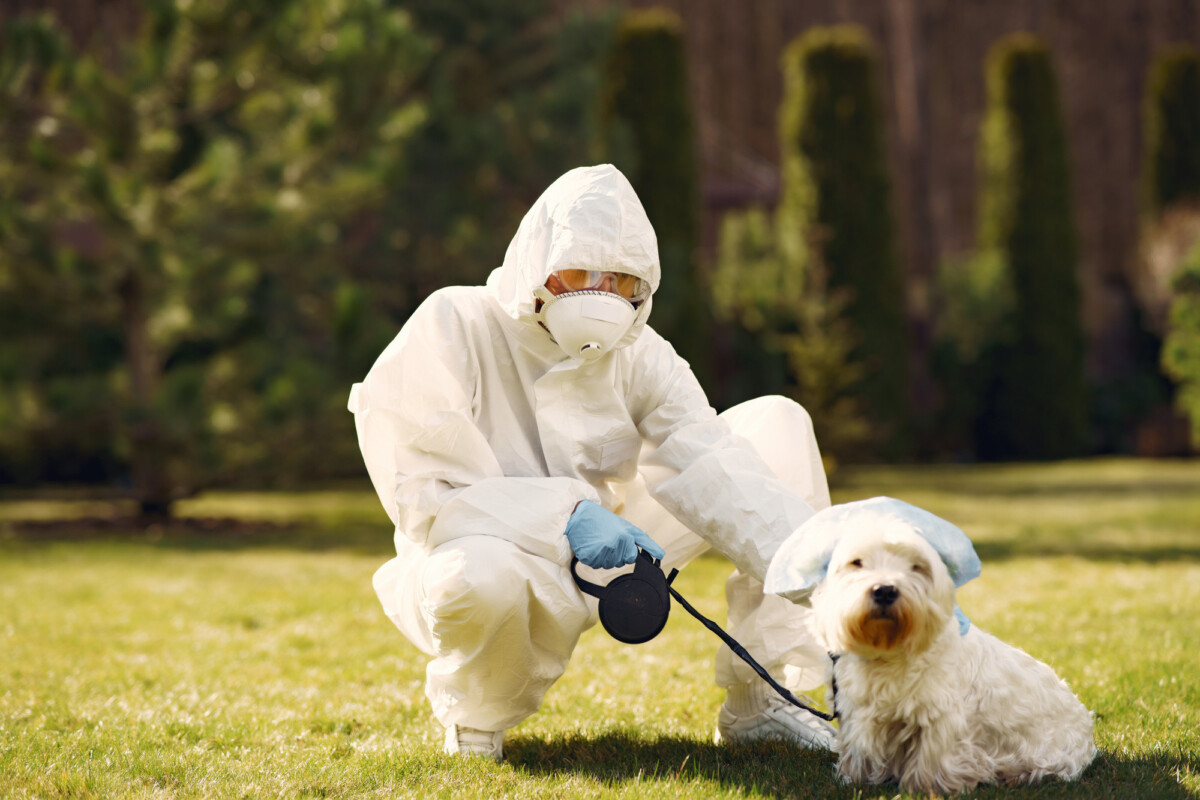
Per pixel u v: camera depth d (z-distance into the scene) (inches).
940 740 89.1
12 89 356.5
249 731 123.3
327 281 491.8
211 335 397.7
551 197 101.4
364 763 107.2
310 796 97.0
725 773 102.4
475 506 100.3
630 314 100.5
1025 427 704.4
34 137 357.7
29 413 367.2
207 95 378.6
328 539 354.6
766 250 676.7
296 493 543.8
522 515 99.3
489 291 109.7
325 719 129.1
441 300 107.4
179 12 358.3
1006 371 706.8
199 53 370.0
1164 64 775.7
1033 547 293.0
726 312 679.1
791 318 646.5
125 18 526.6
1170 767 99.7
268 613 210.1
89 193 336.2
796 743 112.3
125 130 359.6
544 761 108.8
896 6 825.5
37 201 421.7
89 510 434.9
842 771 96.4
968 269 714.2
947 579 86.5
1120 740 109.7
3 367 361.4
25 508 445.4
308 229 396.5
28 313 375.9
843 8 824.3
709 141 805.9
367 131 395.9
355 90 378.6
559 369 105.0
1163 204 773.9
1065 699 96.3
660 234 574.2
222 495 528.7
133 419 362.0
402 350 103.6
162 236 361.7
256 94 389.1
